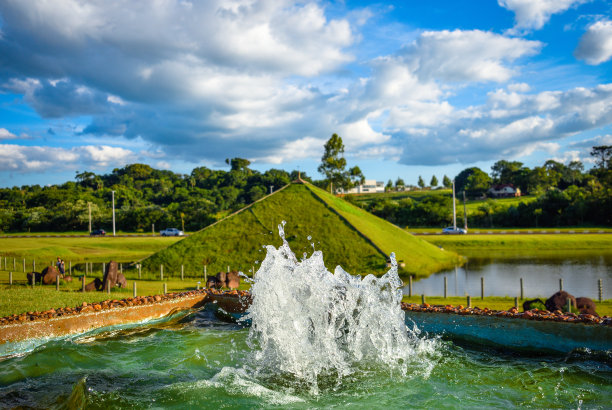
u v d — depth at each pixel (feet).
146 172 521.65
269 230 99.35
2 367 26.17
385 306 32.58
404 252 101.96
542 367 26.99
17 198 344.28
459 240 178.91
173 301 41.34
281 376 26.27
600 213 256.32
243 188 422.41
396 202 322.75
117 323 35.94
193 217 269.44
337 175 224.33
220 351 30.86
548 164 474.49
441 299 58.29
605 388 23.72
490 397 22.94
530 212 272.31
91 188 427.33
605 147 387.55
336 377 26.18
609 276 88.43
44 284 67.82
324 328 30.07
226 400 22.41
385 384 24.89
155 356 29.55
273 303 29.86
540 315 30.53
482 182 452.76
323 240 95.55
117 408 21.01
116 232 273.54
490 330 31.32
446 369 27.14
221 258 91.30
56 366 26.78
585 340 27.96
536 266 108.37
